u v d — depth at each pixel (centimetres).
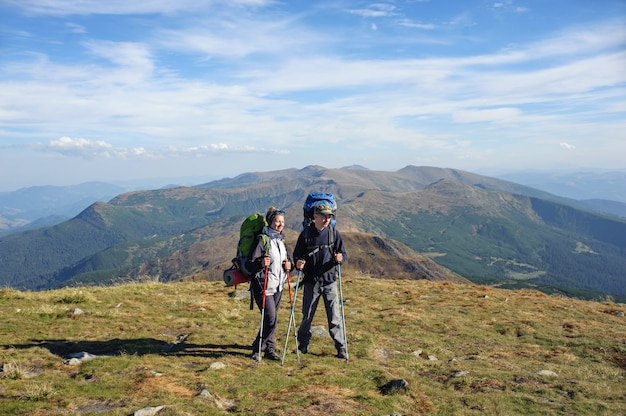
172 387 439
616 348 687
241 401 424
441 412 438
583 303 1095
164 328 691
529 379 537
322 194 584
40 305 806
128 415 378
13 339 577
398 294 1098
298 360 560
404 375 532
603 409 456
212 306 865
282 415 400
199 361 531
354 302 984
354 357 598
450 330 777
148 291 1045
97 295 960
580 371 582
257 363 539
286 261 568
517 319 860
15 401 394
